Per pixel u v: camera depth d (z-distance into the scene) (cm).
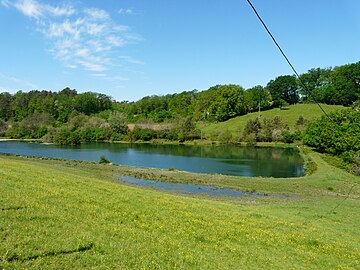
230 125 15462
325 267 1536
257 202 3662
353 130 7100
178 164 7244
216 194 4134
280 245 1770
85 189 2439
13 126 15175
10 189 1983
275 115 15800
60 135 12512
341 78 15438
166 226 1777
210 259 1380
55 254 1131
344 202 3678
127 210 1969
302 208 3122
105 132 14138
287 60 1442
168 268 1201
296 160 8169
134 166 6781
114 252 1245
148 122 16338
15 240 1173
